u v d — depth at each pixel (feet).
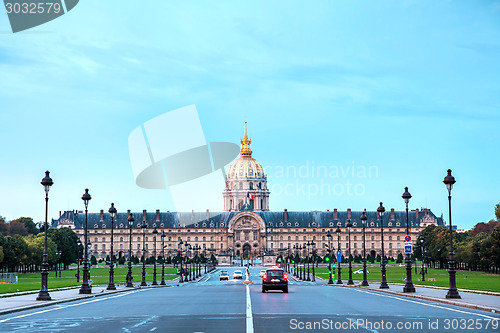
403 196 259.80
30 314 153.58
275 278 255.70
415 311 152.46
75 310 164.14
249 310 154.71
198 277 624.59
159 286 380.99
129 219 346.74
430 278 464.65
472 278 462.60
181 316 140.87
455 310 156.46
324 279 542.16
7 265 641.40
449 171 219.20
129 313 151.53
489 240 608.19
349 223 374.43
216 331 110.32
